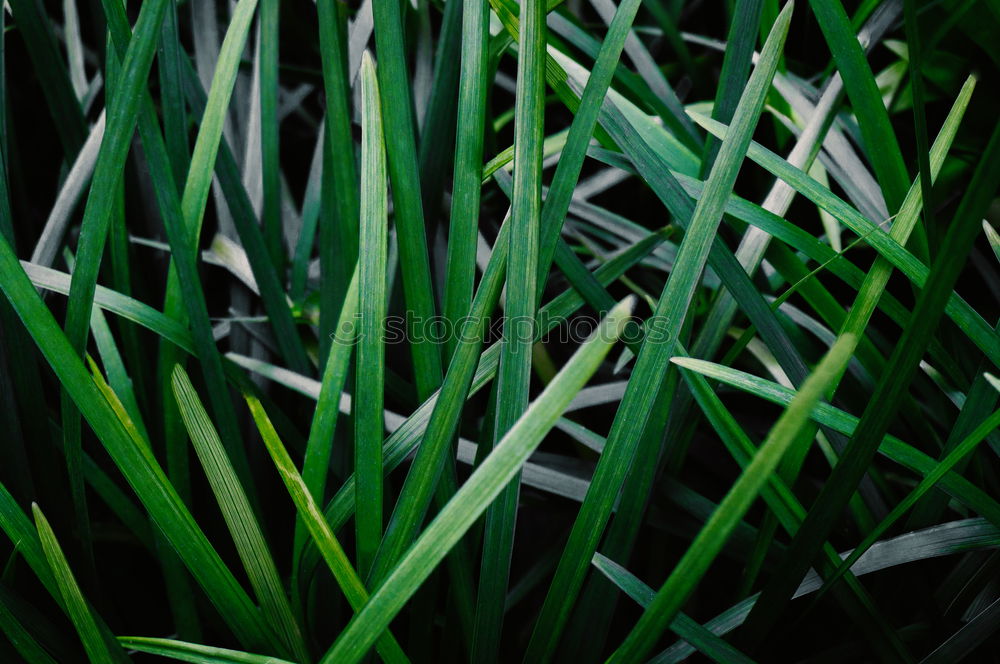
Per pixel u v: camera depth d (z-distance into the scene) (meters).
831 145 0.55
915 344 0.42
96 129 0.52
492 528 0.44
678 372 0.49
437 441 0.43
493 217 0.68
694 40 0.65
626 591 0.45
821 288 0.50
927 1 0.58
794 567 0.45
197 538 0.44
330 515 0.47
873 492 0.52
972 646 0.46
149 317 0.49
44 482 0.51
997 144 0.40
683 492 0.52
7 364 0.49
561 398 0.39
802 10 0.69
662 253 0.57
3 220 0.48
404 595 0.40
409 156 0.45
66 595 0.42
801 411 0.37
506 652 0.54
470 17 0.44
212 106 0.48
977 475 0.51
